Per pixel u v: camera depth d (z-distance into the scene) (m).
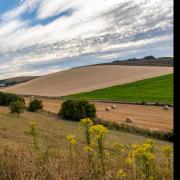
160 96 67.56
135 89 80.00
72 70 123.06
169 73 98.38
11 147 7.88
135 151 4.37
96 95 79.62
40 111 54.72
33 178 5.14
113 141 19.36
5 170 5.64
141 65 118.69
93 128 5.20
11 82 156.12
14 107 42.41
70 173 5.33
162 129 34.97
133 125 38.56
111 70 113.50
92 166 5.41
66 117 45.84
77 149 7.05
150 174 4.38
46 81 116.62
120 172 4.89
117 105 62.16
